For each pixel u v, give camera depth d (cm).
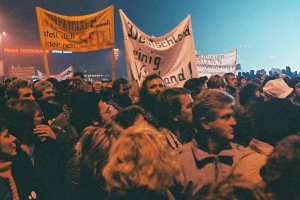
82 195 359
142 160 258
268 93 646
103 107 492
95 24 880
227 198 207
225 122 361
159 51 812
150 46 810
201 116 365
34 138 430
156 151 262
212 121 361
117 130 355
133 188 257
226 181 215
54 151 437
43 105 599
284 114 326
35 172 417
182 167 361
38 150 432
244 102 617
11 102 436
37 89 607
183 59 821
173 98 446
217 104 359
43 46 869
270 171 243
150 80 569
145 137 266
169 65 816
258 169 317
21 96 581
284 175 239
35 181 414
